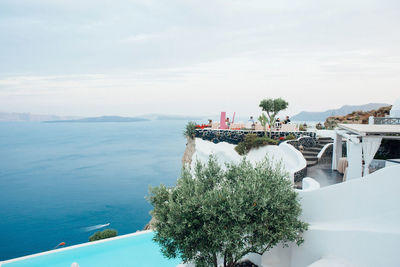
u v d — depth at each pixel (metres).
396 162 9.84
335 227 7.35
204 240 6.57
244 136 22.39
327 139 22.34
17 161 139.38
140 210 54.44
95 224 46.16
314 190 7.87
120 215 51.44
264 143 20.44
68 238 39.88
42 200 66.44
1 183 89.19
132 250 11.54
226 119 27.44
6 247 36.81
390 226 6.74
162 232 6.62
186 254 6.69
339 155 14.82
